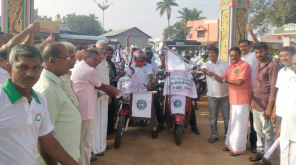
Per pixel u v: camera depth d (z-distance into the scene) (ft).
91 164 14.52
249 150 16.78
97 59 13.25
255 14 78.54
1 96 5.67
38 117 6.32
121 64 31.27
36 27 13.26
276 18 73.67
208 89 18.13
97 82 12.68
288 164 11.50
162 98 22.18
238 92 15.53
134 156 15.72
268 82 14.26
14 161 5.80
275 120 14.01
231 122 16.14
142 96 17.48
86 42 86.53
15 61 5.79
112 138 18.79
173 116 17.85
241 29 28.30
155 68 21.75
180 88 18.33
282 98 12.21
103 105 15.48
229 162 15.10
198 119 24.23
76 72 12.41
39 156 8.20
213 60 17.70
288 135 11.29
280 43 93.91
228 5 28.22
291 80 11.42
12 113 5.74
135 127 21.31
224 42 29.09
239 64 15.49
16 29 25.20
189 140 18.56
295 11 70.79
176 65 18.44
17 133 5.81
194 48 83.66
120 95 17.15
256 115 14.93
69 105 8.50
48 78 8.21
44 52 8.33
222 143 18.04
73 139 8.61
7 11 24.81
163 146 17.35
